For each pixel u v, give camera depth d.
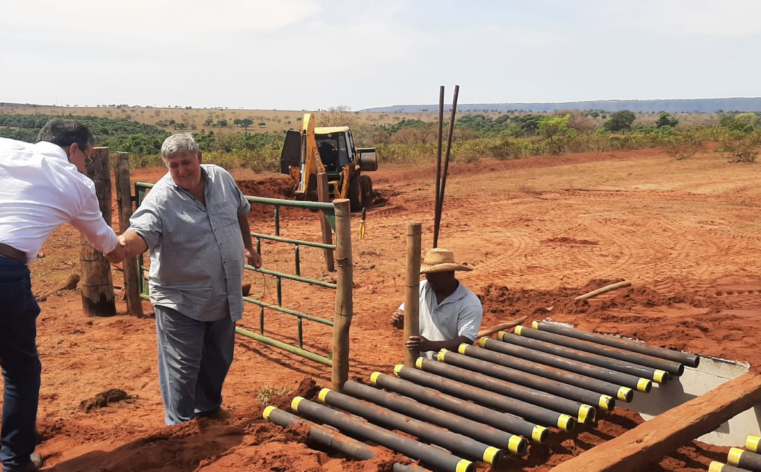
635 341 5.13
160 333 4.11
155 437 3.74
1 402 4.85
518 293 8.62
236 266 4.14
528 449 4.07
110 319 7.51
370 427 3.48
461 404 3.71
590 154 33.66
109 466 3.40
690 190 20.97
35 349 3.44
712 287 8.98
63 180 3.35
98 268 7.49
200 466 3.31
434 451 3.16
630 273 10.16
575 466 2.81
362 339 6.95
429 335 5.04
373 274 10.31
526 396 3.91
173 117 135.88
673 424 3.28
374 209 17.98
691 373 4.75
